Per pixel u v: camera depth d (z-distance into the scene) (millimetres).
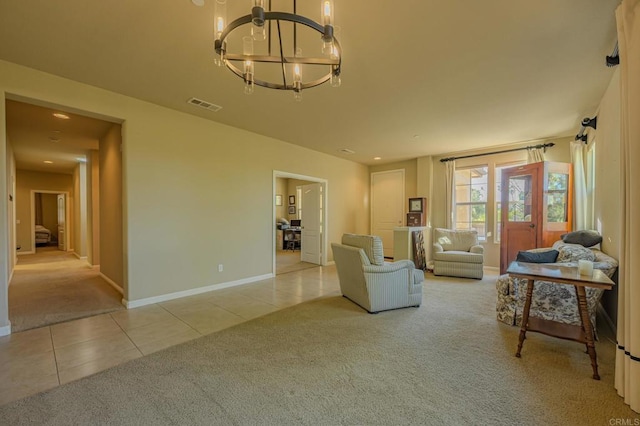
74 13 2049
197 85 3217
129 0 1925
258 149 5141
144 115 3684
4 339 2713
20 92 2768
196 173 4238
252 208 5039
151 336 2789
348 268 3777
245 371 2172
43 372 2152
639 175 1676
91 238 6305
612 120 3104
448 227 6551
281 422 1647
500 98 3543
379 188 7949
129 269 3600
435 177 6875
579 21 2143
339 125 4602
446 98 3549
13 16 2068
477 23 2174
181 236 4078
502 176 5453
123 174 3590
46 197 10812
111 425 1623
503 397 1854
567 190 4895
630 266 1740
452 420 1651
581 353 2430
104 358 2363
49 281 4996
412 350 2496
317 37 2352
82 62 2725
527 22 2160
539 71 2891
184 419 1668
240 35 2312
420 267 5996
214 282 4477
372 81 3107
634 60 1705
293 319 3230
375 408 1761
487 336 2773
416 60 2695
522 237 5117
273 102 3693
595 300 2609
